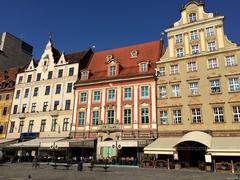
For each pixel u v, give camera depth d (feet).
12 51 235.20
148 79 137.69
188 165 107.96
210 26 131.13
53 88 168.45
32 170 96.53
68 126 152.56
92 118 145.48
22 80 185.16
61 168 105.70
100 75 158.61
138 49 167.32
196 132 108.99
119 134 133.18
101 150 135.03
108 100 144.66
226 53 122.21
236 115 111.75
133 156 127.75
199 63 127.03
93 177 74.38
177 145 104.63
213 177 74.43
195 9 138.62
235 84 115.96
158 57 149.48
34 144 135.95
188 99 123.75
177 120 123.95
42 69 179.32
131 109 136.36
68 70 168.35
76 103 153.89
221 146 94.58
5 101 185.68
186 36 136.36
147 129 128.47
